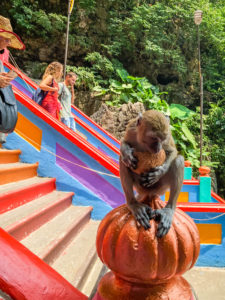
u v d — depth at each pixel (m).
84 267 2.47
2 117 1.99
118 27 14.41
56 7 13.41
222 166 13.98
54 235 2.77
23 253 1.15
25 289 1.04
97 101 12.67
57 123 4.40
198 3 15.83
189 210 3.34
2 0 12.45
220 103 15.52
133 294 1.02
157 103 12.52
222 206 3.37
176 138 12.42
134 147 1.22
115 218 1.08
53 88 4.84
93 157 4.27
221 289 2.83
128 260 0.98
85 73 12.81
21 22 12.20
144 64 15.23
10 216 2.72
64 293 1.15
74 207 4.06
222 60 17.38
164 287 1.05
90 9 13.64
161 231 1.00
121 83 13.76
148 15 14.35
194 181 5.32
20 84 6.83
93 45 14.24
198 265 3.36
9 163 4.08
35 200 3.51
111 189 4.23
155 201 1.29
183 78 16.08
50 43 13.30
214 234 3.37
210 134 14.65
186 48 16.12
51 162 4.36
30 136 4.41
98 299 1.10
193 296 1.09
